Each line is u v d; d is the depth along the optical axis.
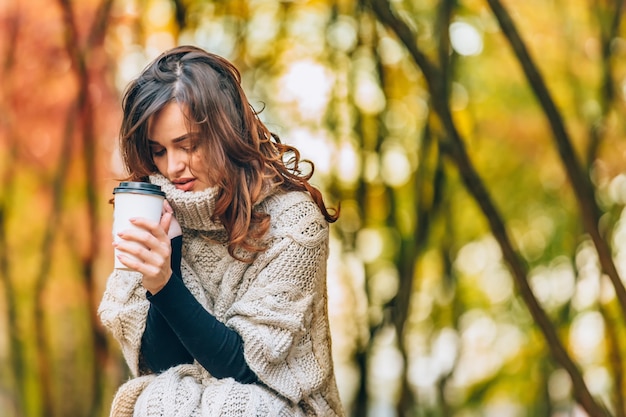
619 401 5.09
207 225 2.02
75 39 4.57
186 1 4.50
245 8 4.57
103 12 4.54
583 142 5.17
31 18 4.66
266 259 2.03
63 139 4.72
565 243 5.41
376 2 4.06
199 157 1.95
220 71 2.04
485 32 5.06
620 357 5.07
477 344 5.60
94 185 4.73
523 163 5.46
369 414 4.75
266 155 2.11
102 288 4.87
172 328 1.93
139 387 2.00
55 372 5.08
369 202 4.71
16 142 4.74
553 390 5.28
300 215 2.07
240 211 1.98
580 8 5.12
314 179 4.68
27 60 4.67
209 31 4.56
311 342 2.09
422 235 4.75
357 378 4.77
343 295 4.80
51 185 4.82
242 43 4.60
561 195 5.43
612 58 4.86
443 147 4.25
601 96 4.85
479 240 5.53
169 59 2.01
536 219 5.53
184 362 2.05
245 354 1.94
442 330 5.15
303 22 4.63
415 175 4.76
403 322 4.76
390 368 4.89
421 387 5.12
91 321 4.85
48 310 5.07
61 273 5.07
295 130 4.67
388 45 4.59
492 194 5.52
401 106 4.73
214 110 1.96
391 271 4.80
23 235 4.98
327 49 4.62
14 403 5.12
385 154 4.69
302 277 2.04
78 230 4.84
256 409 1.91
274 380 1.97
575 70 5.20
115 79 4.60
